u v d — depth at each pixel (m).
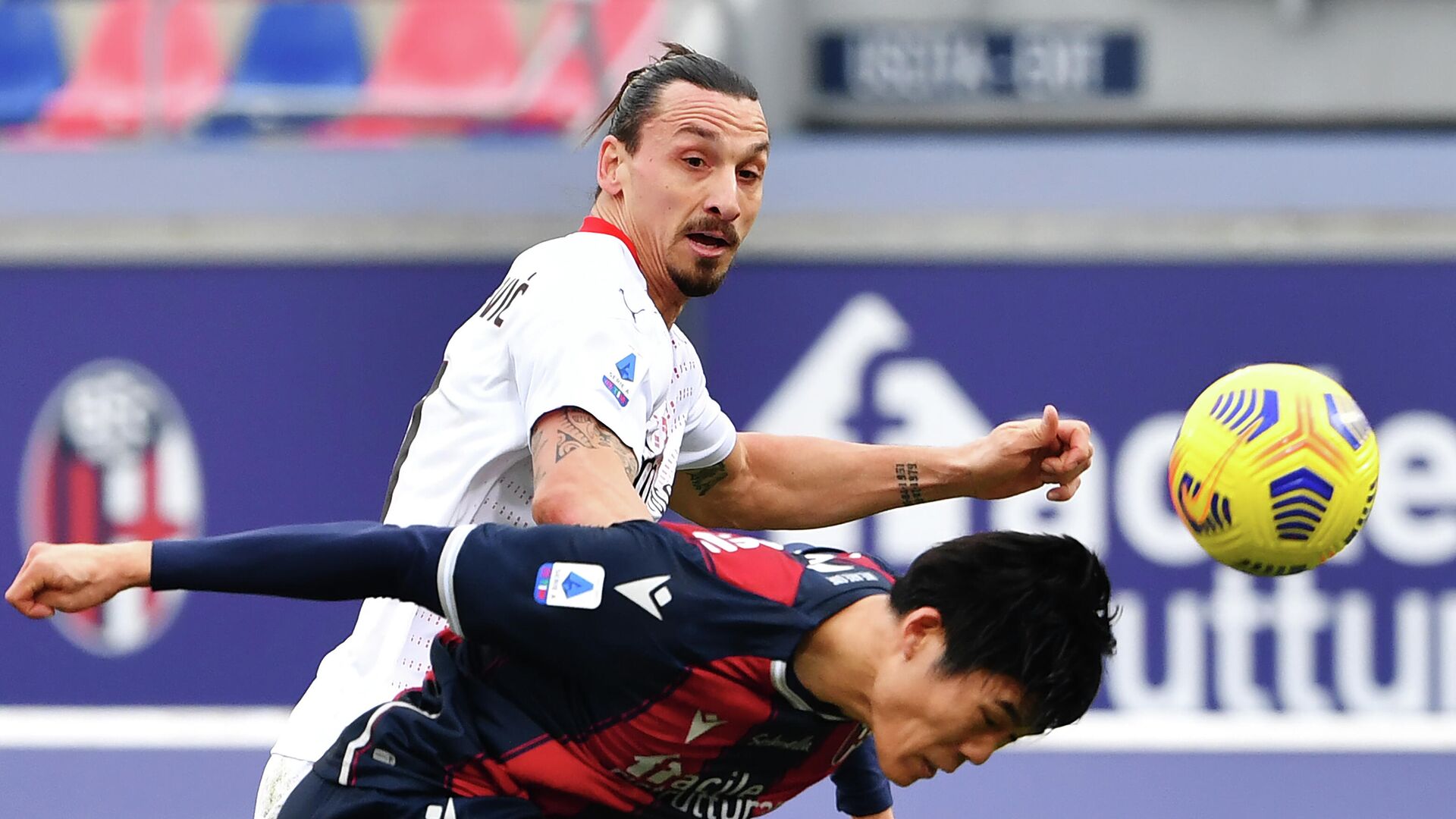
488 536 8.22
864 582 8.45
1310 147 20.73
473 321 10.27
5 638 21.14
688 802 8.88
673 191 10.23
